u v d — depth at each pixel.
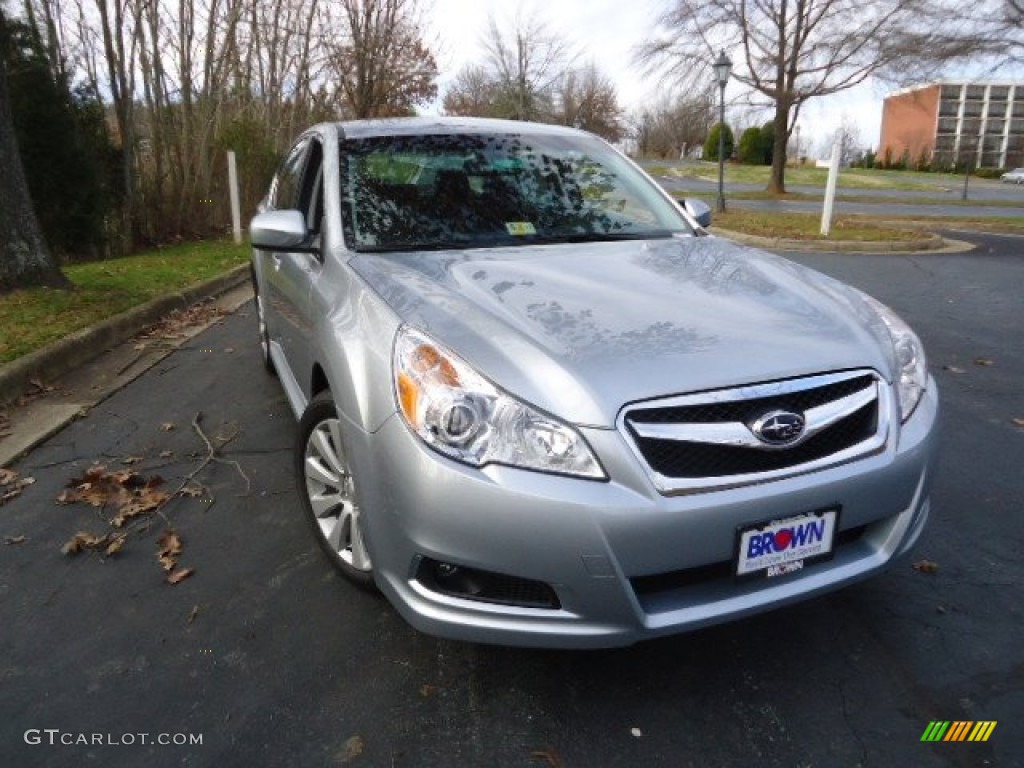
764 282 2.56
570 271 2.59
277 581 2.70
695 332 2.09
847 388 2.06
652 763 1.91
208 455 3.78
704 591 1.99
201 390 4.76
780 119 27.20
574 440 1.84
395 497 1.99
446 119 3.77
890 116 82.19
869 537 2.19
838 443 2.04
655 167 46.22
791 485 1.93
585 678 2.20
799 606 2.53
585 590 1.86
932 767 1.89
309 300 2.86
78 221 10.30
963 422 4.16
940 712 2.07
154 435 4.04
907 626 2.42
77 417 4.30
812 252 11.58
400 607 2.05
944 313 6.96
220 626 2.46
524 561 1.85
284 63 15.70
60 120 9.91
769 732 2.01
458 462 1.88
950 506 3.19
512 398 1.88
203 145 13.55
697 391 1.90
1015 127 73.88
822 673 2.22
